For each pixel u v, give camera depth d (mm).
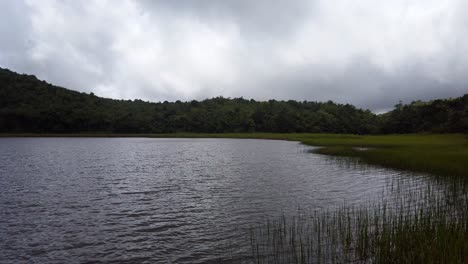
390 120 115312
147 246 11430
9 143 74062
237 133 144250
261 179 24812
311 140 73312
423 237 9336
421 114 105750
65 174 27828
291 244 10812
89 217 15062
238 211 15672
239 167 32156
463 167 24562
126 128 139000
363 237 10328
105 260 10367
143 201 18078
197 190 20922
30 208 16641
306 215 14547
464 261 7727
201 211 15836
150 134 137125
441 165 25906
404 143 52312
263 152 50438
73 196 19359
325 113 151000
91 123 133250
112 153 49438
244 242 11359
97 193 20188
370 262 9078
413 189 19391
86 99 155375
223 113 161750
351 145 53219
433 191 18297
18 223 14180
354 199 17625
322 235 11508
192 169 31016
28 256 10742
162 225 13758
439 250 8250
